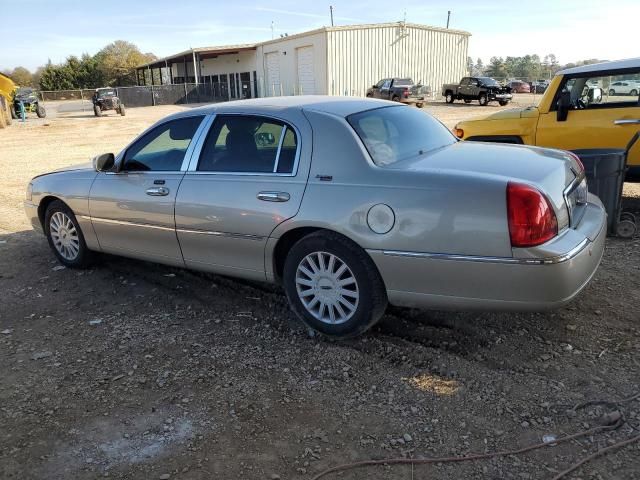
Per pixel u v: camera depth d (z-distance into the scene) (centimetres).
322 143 386
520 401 317
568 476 259
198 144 450
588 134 679
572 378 339
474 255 332
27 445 296
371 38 3825
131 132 2416
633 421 296
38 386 352
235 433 300
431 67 4166
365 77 3872
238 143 428
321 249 382
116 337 416
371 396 329
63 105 4447
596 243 369
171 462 279
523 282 326
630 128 650
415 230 344
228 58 4991
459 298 345
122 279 540
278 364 369
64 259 575
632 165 666
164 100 4822
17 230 750
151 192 466
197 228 441
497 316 423
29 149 1845
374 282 369
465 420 303
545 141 709
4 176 1281
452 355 368
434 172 350
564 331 397
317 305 400
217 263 443
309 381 347
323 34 3694
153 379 355
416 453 279
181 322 439
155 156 478
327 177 377
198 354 386
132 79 8238
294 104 422
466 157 390
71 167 579
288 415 314
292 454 282
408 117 448
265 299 477
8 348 404
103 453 288
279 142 406
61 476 272
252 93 4734
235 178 419
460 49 4303
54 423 313
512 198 323
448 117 2561
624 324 404
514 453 276
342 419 309
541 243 324
